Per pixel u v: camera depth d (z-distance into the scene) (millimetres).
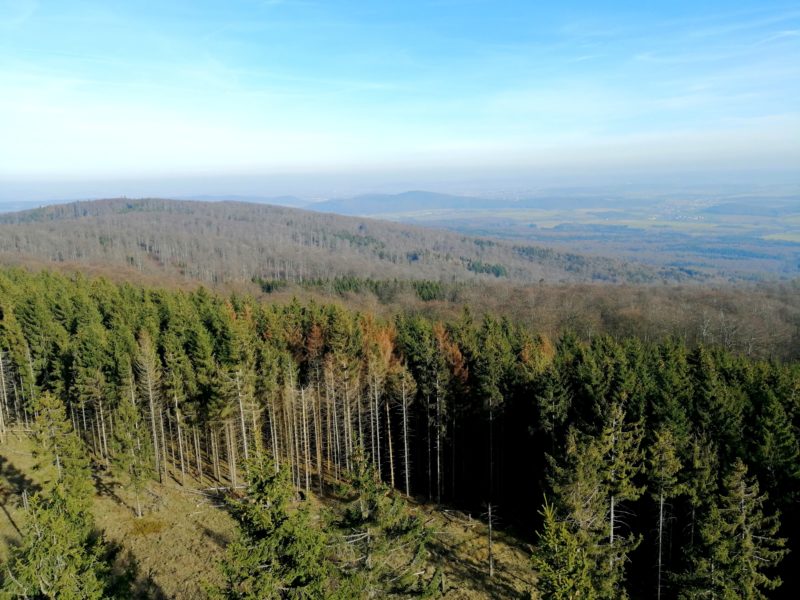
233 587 17703
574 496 26031
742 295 101562
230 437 46625
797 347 78938
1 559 33219
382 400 52719
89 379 47094
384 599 21906
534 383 44750
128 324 60062
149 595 31688
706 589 23719
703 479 28000
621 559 27016
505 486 47219
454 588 33031
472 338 60781
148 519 41125
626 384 39094
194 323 55594
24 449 49562
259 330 65188
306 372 58719
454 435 47812
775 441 31656
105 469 48688
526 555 37438
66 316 61906
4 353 56500
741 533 24547
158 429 51969
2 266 112250
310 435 56406
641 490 29078
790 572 30266
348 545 21625
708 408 36500
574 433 31391
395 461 53312
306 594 17125
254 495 17672
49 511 20031
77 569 20156
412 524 23562
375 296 122312
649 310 95438
